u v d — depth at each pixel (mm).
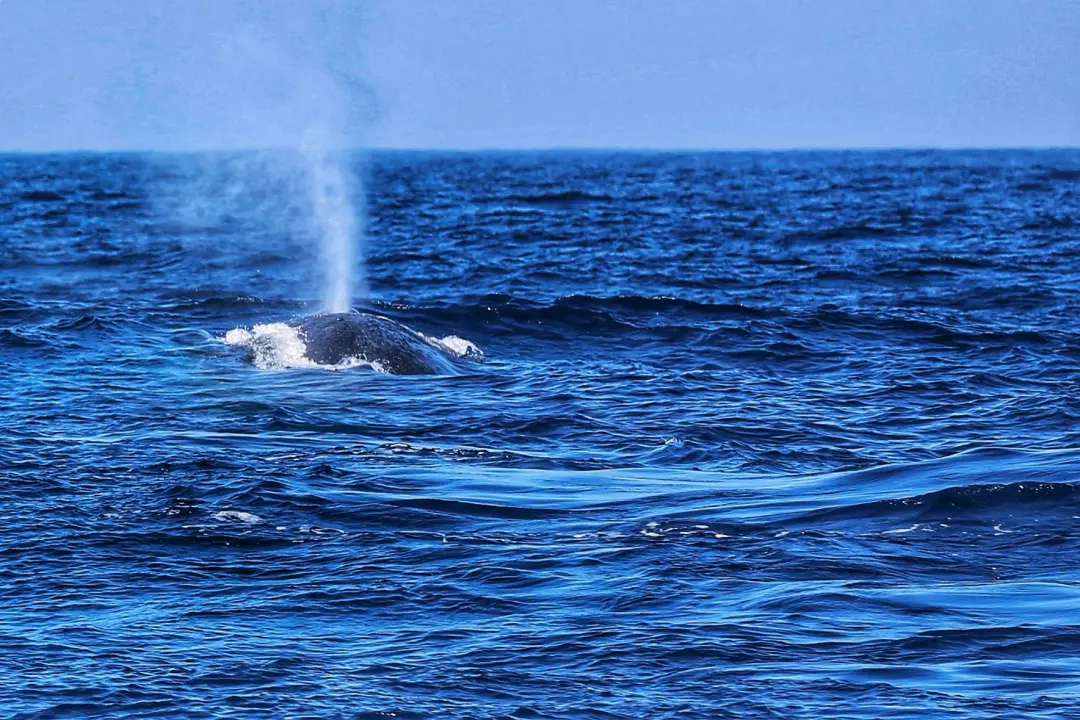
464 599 45469
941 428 76562
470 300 125875
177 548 51281
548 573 47938
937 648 40781
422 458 66188
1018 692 37781
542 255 182250
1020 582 46500
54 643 41781
